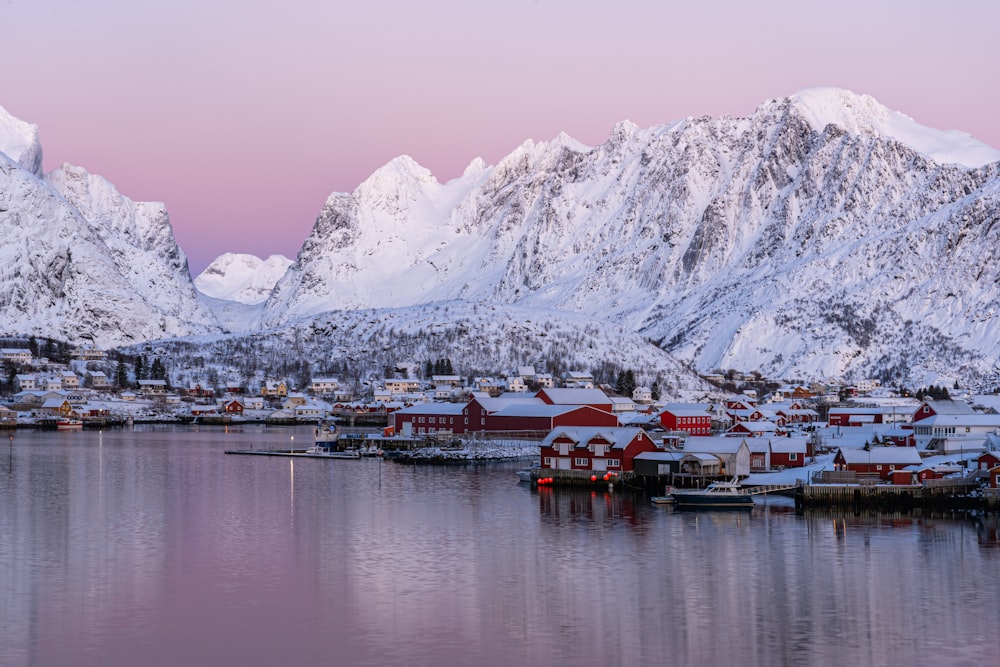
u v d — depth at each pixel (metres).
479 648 78.25
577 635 81.31
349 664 75.06
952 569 102.25
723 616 86.25
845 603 90.19
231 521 128.12
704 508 138.50
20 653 77.12
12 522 127.06
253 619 85.06
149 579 97.56
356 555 107.88
